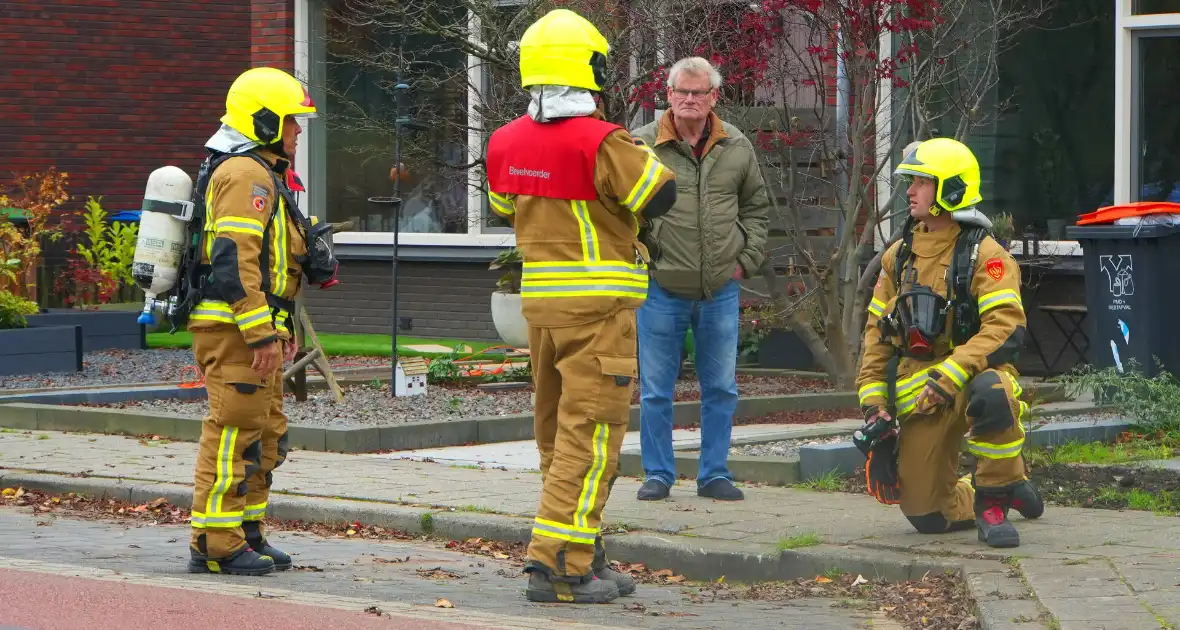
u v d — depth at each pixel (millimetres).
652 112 15758
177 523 9594
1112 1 15562
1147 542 7801
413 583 7719
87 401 14438
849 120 14641
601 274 7043
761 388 14961
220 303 7578
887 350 8164
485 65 17984
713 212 9414
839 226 15766
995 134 16172
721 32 14367
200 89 26719
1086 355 15383
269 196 7598
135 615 6289
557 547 7145
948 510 8164
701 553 8109
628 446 11750
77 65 25922
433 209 20047
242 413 7633
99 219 21797
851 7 13172
